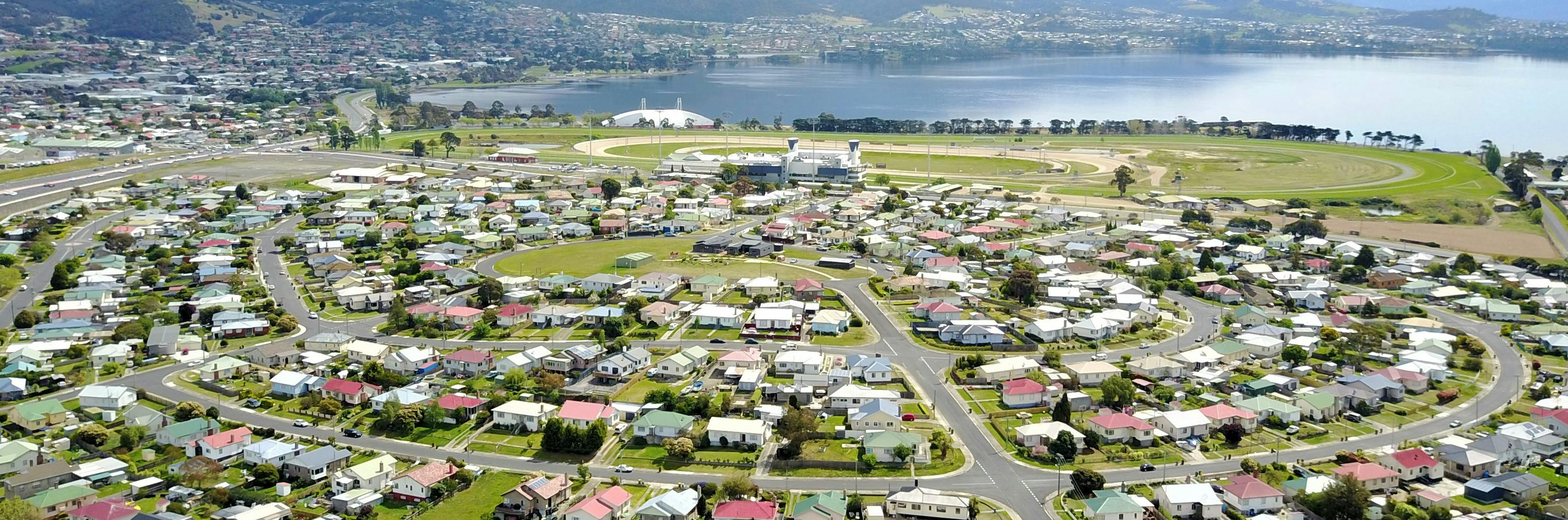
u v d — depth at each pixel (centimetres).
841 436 11750
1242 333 15462
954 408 12688
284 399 12900
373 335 15588
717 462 11069
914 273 19212
